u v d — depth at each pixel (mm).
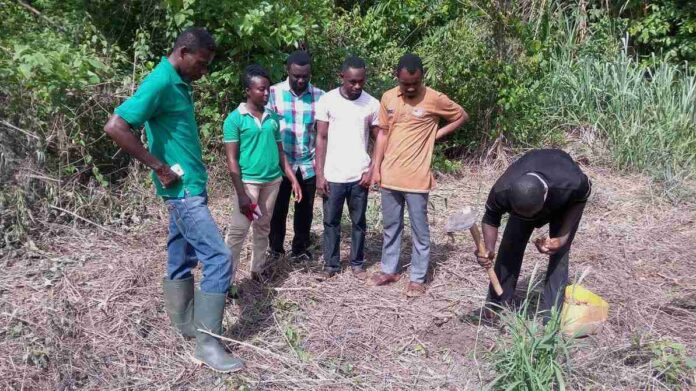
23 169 5418
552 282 4375
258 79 4480
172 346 4152
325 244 5184
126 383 3811
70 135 5906
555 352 3852
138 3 7410
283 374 3967
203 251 3896
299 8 7258
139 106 3545
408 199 4891
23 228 5145
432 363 4152
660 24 9766
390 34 9430
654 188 7477
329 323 4551
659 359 4004
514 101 7883
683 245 6066
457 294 4996
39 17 7012
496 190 4016
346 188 5035
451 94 8102
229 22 6559
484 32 7949
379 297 4945
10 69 5711
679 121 8398
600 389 3814
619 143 8211
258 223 4785
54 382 3762
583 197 3938
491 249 4164
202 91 6914
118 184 6195
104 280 4719
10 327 4098
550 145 8461
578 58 9398
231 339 4074
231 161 4504
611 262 5625
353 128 4949
